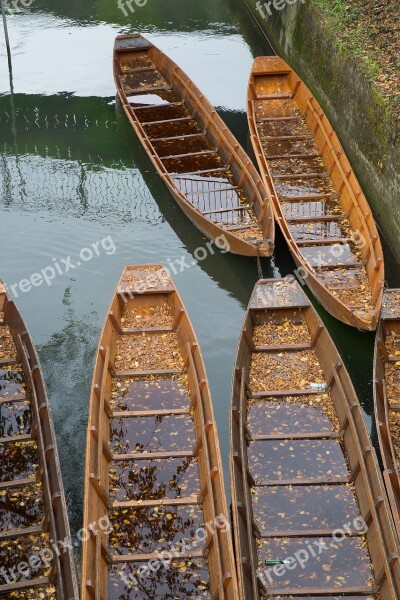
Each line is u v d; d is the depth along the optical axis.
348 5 22.27
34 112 23.80
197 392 12.08
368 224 15.74
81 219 18.72
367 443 10.93
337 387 12.37
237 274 16.72
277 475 11.36
